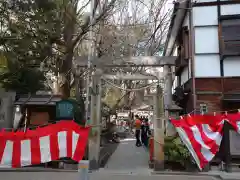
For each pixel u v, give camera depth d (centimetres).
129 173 1031
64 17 1241
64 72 1384
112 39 1495
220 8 1365
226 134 1074
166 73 1204
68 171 1051
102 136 1766
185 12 1497
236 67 1320
